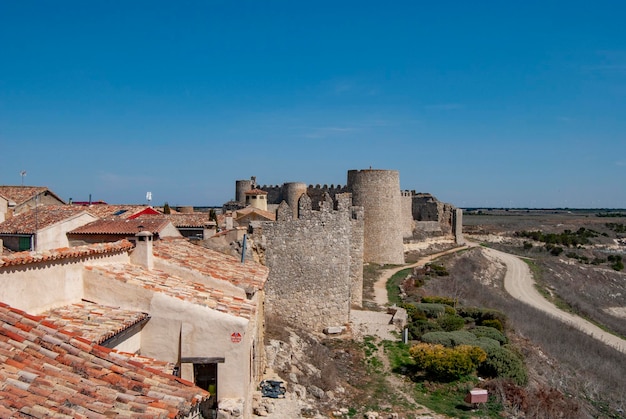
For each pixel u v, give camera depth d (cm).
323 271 3572
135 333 1497
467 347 3456
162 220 3612
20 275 1341
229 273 2112
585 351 5156
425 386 3119
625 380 4438
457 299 6109
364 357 3422
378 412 2578
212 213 4731
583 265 12469
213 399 1507
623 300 10156
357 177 8481
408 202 11612
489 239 16125
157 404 1059
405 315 4453
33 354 1116
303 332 3350
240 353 1515
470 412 2812
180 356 1521
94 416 970
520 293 8675
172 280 1814
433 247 11681
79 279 1570
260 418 1978
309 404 2352
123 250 1847
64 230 3894
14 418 898
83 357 1159
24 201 5675
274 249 3366
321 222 3553
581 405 3384
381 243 8481
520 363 3459
